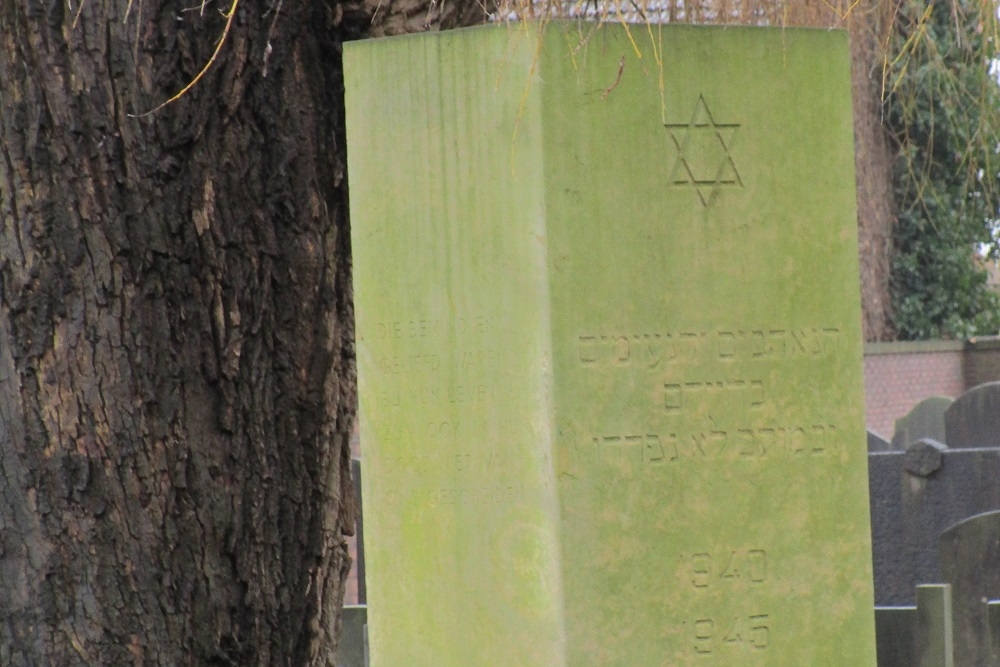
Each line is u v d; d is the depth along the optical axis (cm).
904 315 2794
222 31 567
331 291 596
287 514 589
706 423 462
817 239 477
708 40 462
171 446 560
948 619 718
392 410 494
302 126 584
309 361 591
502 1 498
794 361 475
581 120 445
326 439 599
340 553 616
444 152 471
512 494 457
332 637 616
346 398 609
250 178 576
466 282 467
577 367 445
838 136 480
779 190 472
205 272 567
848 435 483
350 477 620
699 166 461
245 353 577
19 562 551
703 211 461
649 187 454
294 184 582
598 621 448
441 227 474
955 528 849
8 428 548
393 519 498
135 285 555
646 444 454
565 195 443
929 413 1816
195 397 567
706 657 462
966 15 652
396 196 488
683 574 460
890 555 1161
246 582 580
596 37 447
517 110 446
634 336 453
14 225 546
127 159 554
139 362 555
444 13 586
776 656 472
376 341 498
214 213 568
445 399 477
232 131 572
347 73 500
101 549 552
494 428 462
